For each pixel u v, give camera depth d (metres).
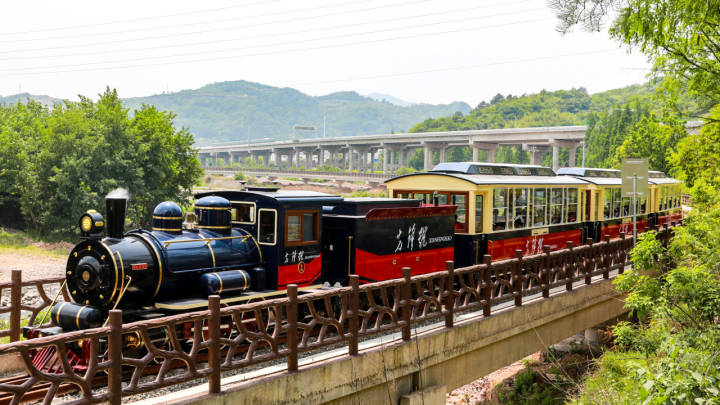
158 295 9.09
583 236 19.47
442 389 9.58
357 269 11.45
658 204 25.36
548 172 18.77
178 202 41.91
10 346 4.93
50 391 5.21
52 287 20.89
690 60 9.73
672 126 11.66
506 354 11.49
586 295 14.02
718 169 15.38
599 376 11.36
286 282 10.44
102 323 8.59
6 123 42.47
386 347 8.70
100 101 39.56
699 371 6.23
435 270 13.81
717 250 10.60
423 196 15.44
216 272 9.61
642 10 7.79
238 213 10.85
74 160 35.62
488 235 14.50
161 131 40.00
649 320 12.55
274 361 9.23
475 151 104.06
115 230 8.97
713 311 9.10
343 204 11.79
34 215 38.19
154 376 8.56
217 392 6.55
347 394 8.05
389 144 131.00
